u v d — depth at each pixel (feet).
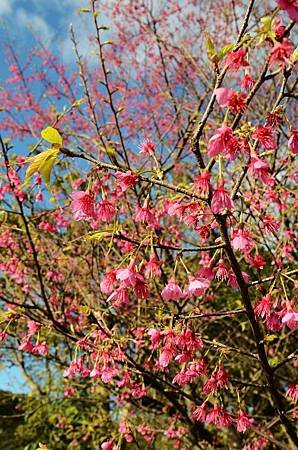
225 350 9.37
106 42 14.96
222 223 8.25
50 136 6.89
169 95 21.13
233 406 16.14
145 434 18.79
